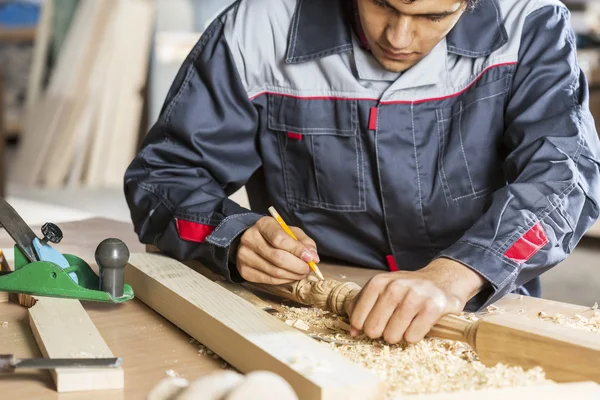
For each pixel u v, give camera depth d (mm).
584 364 999
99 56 6426
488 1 1601
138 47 6480
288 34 1649
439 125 1605
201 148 1664
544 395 927
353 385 882
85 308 1373
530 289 1789
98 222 2176
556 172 1406
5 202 1326
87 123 6457
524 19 1573
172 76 6637
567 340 1015
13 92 7395
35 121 6559
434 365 1074
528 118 1504
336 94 1628
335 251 1732
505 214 1351
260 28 1661
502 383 967
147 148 1689
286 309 1397
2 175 4879
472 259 1286
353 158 1637
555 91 1512
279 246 1388
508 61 1562
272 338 1041
